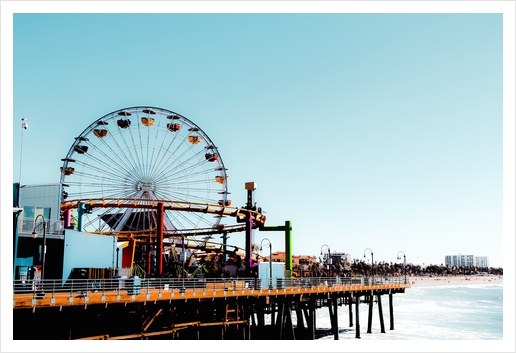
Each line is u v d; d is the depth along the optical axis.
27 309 36.91
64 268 53.38
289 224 90.81
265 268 80.00
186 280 61.25
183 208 81.25
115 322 45.97
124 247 81.38
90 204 80.75
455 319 111.50
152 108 90.44
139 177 87.75
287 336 63.16
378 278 83.81
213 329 56.56
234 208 83.25
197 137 92.69
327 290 65.75
